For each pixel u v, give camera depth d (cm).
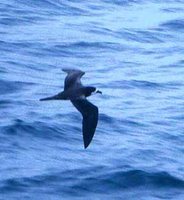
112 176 2291
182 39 4100
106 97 3053
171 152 2556
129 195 2216
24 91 3003
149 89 3222
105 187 2239
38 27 3953
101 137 2617
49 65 3391
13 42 3631
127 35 4028
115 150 2509
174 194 2250
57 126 2648
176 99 3120
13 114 2727
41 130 2598
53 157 2409
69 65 3441
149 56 3731
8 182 2209
